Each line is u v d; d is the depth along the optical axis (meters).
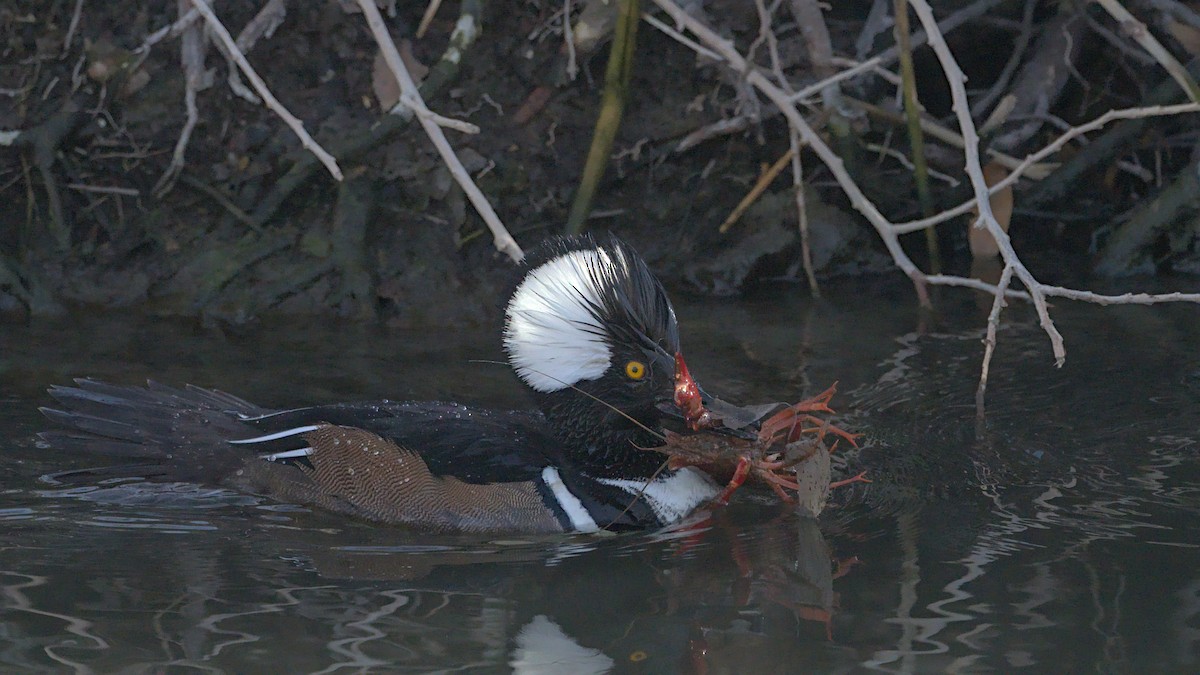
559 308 8.68
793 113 12.91
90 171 14.46
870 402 10.53
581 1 14.79
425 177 14.32
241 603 7.20
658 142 15.23
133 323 12.89
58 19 14.42
